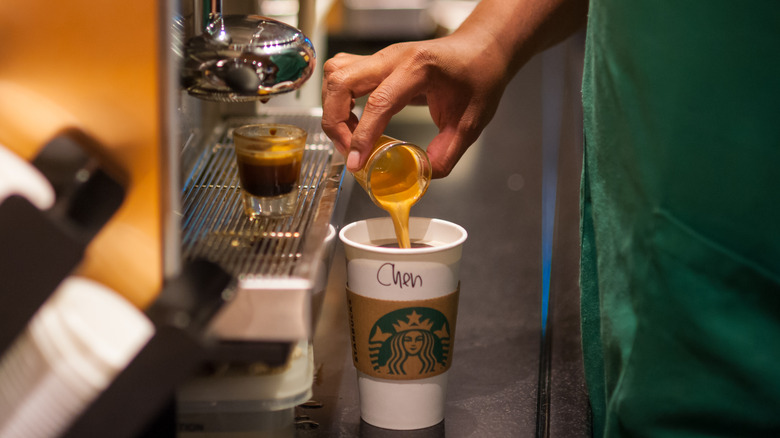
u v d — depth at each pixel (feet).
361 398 2.47
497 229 4.34
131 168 1.78
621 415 2.33
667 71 2.10
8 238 1.50
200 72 2.47
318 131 3.83
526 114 6.77
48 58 1.74
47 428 1.50
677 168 2.12
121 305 1.62
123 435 1.56
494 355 2.99
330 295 3.60
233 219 2.69
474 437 2.41
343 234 2.45
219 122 3.98
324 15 6.09
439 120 3.19
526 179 5.20
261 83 2.52
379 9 9.56
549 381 2.82
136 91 1.75
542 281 3.70
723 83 2.04
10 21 1.73
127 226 1.80
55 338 1.52
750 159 2.05
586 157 2.65
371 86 2.94
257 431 2.29
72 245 1.53
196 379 2.22
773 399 2.11
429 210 4.63
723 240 2.11
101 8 1.72
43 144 1.72
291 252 2.33
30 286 1.53
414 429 2.44
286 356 1.91
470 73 3.05
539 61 8.66
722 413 2.18
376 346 2.36
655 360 2.24
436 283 2.31
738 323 2.12
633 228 2.27
